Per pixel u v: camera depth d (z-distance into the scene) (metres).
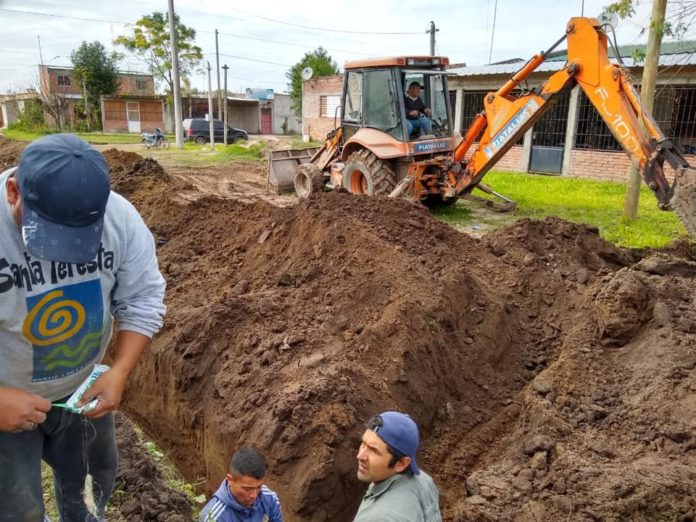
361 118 12.08
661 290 5.45
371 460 2.92
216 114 49.22
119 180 11.91
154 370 5.41
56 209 1.92
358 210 7.21
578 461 3.80
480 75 18.94
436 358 5.01
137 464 4.09
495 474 3.97
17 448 2.31
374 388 4.49
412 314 5.06
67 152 1.96
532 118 9.80
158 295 2.50
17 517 2.35
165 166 20.86
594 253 7.36
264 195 14.41
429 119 11.88
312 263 6.13
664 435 4.05
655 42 9.96
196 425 4.91
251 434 4.30
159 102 48.69
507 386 5.29
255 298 5.63
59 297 2.16
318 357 4.77
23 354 2.21
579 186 15.53
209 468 4.75
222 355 5.11
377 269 5.70
